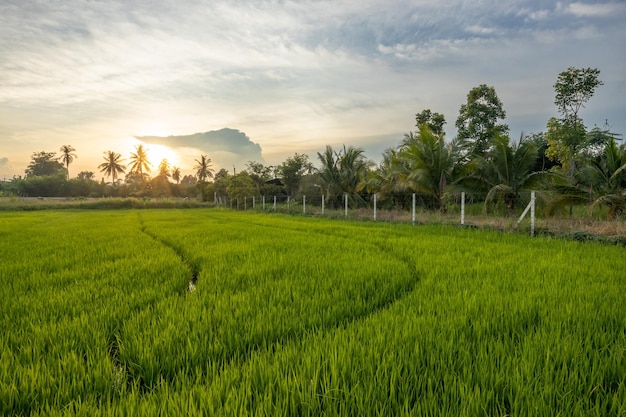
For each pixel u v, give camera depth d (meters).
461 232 11.55
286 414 2.02
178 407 2.09
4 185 75.31
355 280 5.24
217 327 3.45
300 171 41.69
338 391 2.23
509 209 15.98
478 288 4.68
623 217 11.38
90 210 44.91
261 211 32.28
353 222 17.67
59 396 2.31
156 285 5.14
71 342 3.10
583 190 12.68
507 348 2.82
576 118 19.16
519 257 6.91
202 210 43.72
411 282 5.33
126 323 3.60
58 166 105.00
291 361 2.67
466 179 17.77
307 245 9.09
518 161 16.34
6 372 2.52
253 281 5.34
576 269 5.65
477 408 2.05
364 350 2.80
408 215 17.95
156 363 2.71
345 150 29.16
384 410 2.05
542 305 3.85
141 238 11.49
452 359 2.71
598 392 2.18
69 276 5.81
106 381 2.46
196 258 7.50
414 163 20.59
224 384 2.37
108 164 85.31
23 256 7.95
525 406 2.10
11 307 4.12
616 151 12.77
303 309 3.94
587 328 3.14
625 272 5.43
